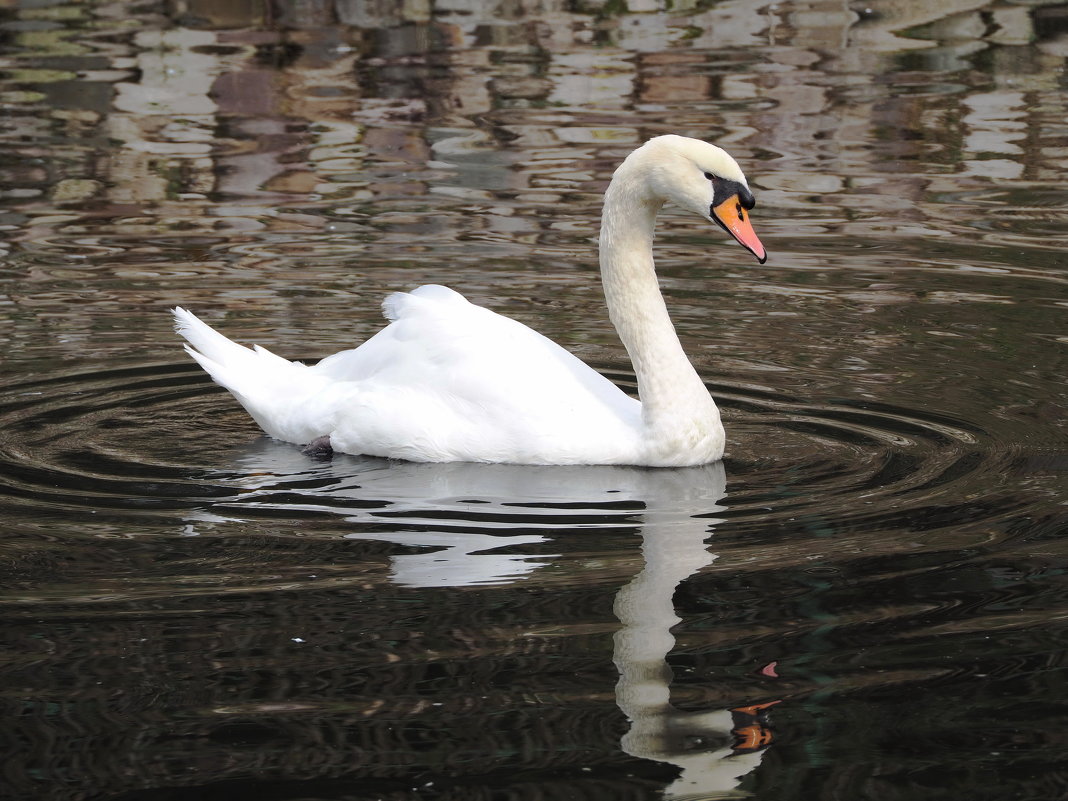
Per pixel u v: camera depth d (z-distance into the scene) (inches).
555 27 1083.9
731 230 460.4
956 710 295.1
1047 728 288.0
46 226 726.5
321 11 1117.7
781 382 536.7
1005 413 494.6
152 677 309.3
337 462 470.9
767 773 271.6
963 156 828.0
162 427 498.0
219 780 270.2
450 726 288.5
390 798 264.1
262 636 329.1
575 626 334.3
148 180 794.2
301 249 697.6
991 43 1042.1
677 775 270.7
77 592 353.7
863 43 1047.0
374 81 962.7
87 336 588.7
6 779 271.0
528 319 609.3
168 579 362.0
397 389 479.5
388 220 737.0
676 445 456.1
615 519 409.7
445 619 337.7
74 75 965.2
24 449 467.8
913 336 583.8
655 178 463.5
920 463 448.8
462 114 901.8
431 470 461.4
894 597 348.8
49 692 303.0
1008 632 329.1
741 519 406.6
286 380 505.0
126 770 273.4
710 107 909.8
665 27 1083.9
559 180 790.5
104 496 426.9
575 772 271.9
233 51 1021.2
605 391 483.2
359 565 372.8
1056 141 847.1
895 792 266.1
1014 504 409.7
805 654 319.9
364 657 318.3
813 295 638.5
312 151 839.7
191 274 665.0
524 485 443.2
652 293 469.7
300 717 292.4
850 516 405.4
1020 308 613.6
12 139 852.6
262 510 417.4
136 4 1142.3
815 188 780.0
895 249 695.1
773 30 1075.3
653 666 313.6
